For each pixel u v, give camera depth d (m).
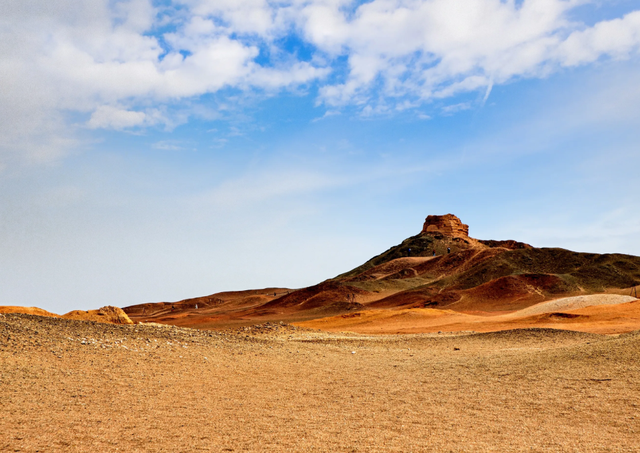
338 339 33.72
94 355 17.44
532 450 9.26
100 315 34.12
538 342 29.61
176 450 9.25
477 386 15.29
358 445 9.64
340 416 11.88
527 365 17.83
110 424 10.71
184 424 10.95
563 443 9.60
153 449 9.27
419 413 12.15
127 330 22.81
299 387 15.55
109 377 14.92
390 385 15.97
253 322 124.12
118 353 18.19
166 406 12.43
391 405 13.04
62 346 17.94
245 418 11.59
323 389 15.28
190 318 151.38
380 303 153.88
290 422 11.28
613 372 14.97
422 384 16.09
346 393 14.66
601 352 17.56
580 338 30.12
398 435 10.30
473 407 12.66
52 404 11.86
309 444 9.69
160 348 20.11
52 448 9.12
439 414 12.03
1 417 10.65
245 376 17.00
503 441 9.81
